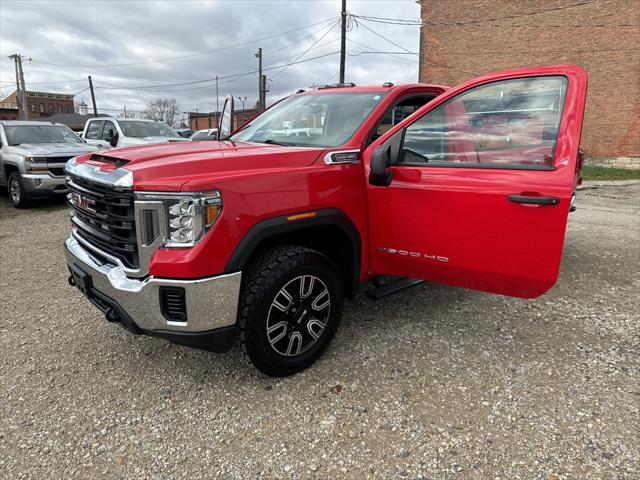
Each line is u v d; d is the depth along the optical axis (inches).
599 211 358.3
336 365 120.3
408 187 117.7
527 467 86.1
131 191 97.1
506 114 107.2
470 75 909.8
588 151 822.5
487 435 94.7
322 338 119.0
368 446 92.1
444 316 149.5
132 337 137.5
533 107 103.9
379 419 99.8
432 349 128.4
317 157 115.1
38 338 137.5
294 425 98.3
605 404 104.1
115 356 126.8
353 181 120.3
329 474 85.4
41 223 300.4
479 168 108.9
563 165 98.1
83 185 113.7
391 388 110.5
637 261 211.5
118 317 106.7
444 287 174.9
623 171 748.0
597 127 808.9
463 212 110.2
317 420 99.8
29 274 196.4
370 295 130.7
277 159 109.3
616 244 243.3
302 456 89.9
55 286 182.1
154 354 127.5
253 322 103.7
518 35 850.8
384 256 126.1
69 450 91.8
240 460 89.0
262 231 101.6
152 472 86.4
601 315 151.4
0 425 99.0
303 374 116.4
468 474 84.7
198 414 102.2
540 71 104.1
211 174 99.2
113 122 446.9
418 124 119.3
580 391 109.0
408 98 142.7
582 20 789.9
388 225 122.4
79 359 125.4
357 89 149.9
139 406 105.3
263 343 106.0
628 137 787.4
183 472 86.3
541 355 125.7
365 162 124.0
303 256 109.0
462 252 112.2
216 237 95.7
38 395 109.4
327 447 92.0
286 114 155.9
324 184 113.1
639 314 152.2
